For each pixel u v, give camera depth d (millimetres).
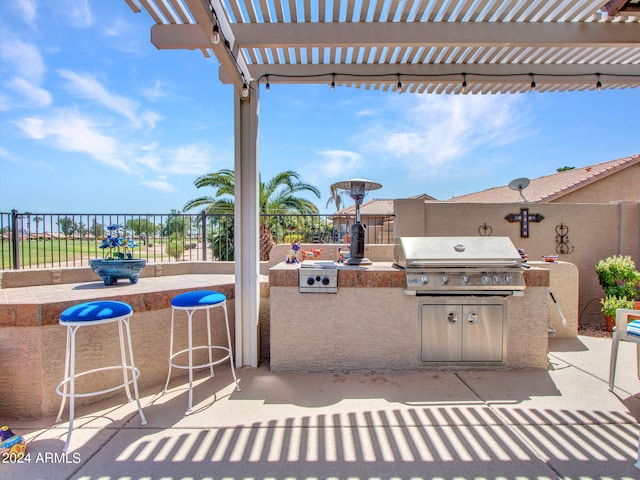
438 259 3221
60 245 4488
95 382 2842
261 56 3795
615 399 2783
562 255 5387
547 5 2986
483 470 1948
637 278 4770
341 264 3854
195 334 3477
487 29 3215
